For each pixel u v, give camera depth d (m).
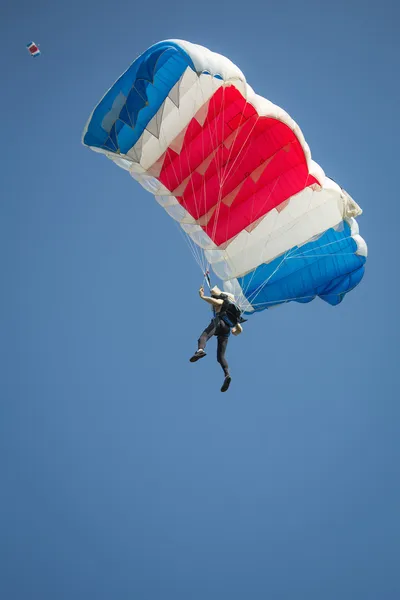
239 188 50.03
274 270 51.84
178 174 48.88
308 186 50.12
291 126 46.56
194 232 52.25
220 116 46.59
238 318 48.19
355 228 51.88
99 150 47.50
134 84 42.94
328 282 51.91
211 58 42.66
